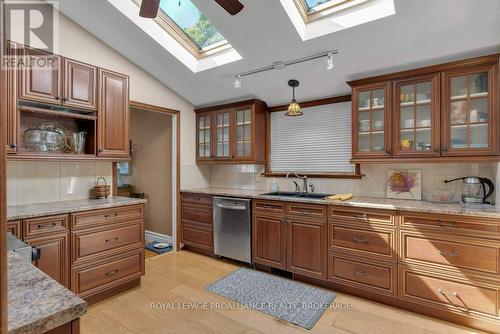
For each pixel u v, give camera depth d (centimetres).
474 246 210
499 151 223
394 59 262
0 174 52
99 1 260
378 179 312
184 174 415
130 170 501
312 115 366
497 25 209
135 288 283
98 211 253
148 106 360
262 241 325
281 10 232
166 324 221
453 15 208
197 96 402
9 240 154
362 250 259
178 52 324
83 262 241
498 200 233
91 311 239
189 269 334
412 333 208
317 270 284
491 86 226
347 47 259
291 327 217
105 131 279
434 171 280
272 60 296
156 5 180
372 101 284
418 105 259
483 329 209
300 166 375
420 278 231
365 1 231
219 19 256
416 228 232
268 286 287
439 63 252
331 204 275
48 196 271
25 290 81
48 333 70
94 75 271
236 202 345
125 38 304
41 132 255
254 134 371
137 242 285
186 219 403
